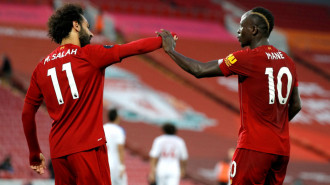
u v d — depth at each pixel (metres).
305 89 95.12
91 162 13.63
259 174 14.50
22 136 56.38
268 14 15.03
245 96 14.77
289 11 124.31
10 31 84.81
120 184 31.14
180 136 67.62
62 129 13.85
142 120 69.50
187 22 108.69
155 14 108.25
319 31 119.50
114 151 30.84
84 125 13.71
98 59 13.74
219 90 86.38
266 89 14.50
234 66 14.57
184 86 84.19
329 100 92.31
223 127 73.69
